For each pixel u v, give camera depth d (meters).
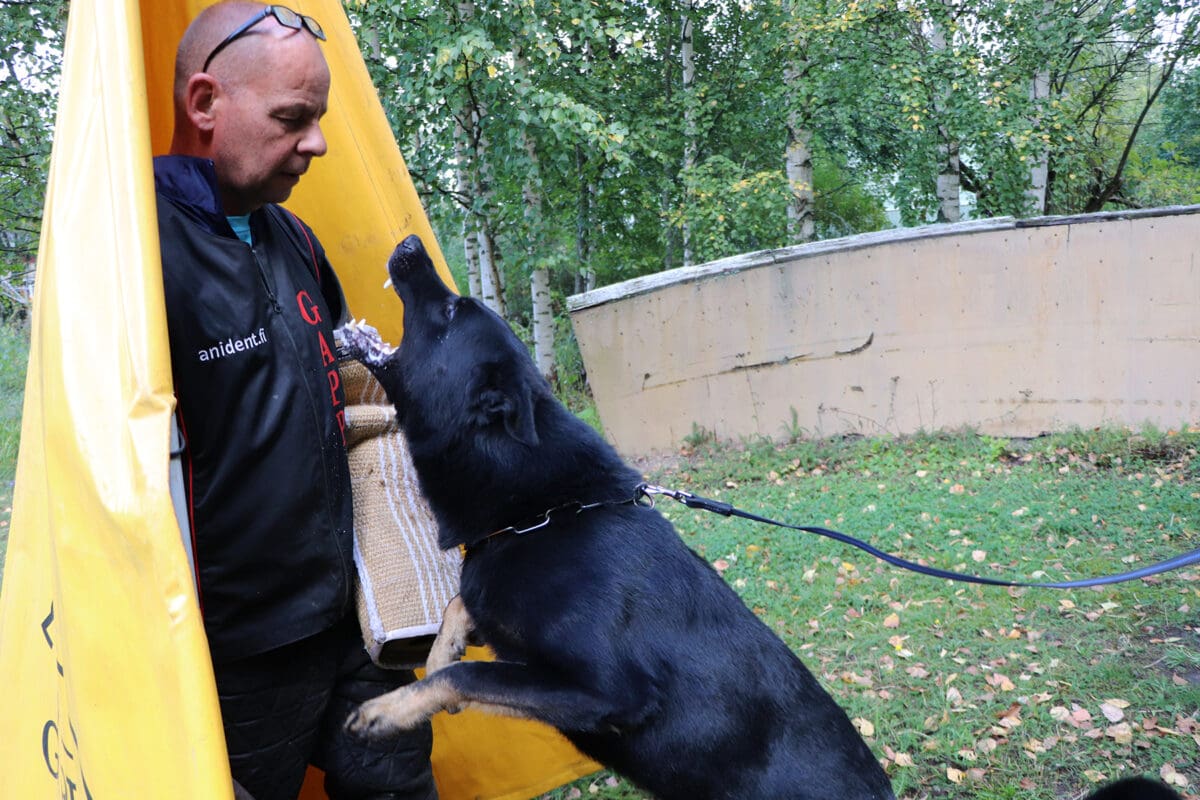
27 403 1.99
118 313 1.57
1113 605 4.68
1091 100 14.60
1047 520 5.90
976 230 7.79
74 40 1.81
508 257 9.81
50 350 1.65
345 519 2.14
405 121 8.76
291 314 2.02
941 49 11.30
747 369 8.45
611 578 2.15
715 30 12.81
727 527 6.32
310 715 2.21
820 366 8.30
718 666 2.17
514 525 2.24
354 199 2.99
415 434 2.37
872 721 3.78
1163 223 7.35
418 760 2.45
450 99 8.42
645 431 8.74
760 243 11.80
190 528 1.88
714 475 7.70
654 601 2.16
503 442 2.25
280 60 1.90
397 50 8.79
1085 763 3.40
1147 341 7.52
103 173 1.64
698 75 12.63
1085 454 7.28
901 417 8.18
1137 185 15.83
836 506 6.56
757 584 5.36
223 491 1.91
